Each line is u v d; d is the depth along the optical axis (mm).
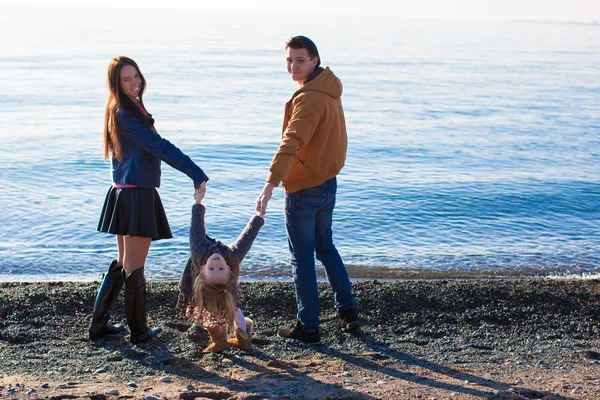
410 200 12773
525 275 8109
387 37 178625
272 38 141375
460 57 98500
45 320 4641
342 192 13352
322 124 4172
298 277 4402
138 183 4055
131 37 126688
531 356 4289
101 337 4371
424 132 25359
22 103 30266
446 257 8945
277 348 4312
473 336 4680
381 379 3770
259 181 14594
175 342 4344
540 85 54781
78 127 22781
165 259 8266
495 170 16922
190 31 172125
